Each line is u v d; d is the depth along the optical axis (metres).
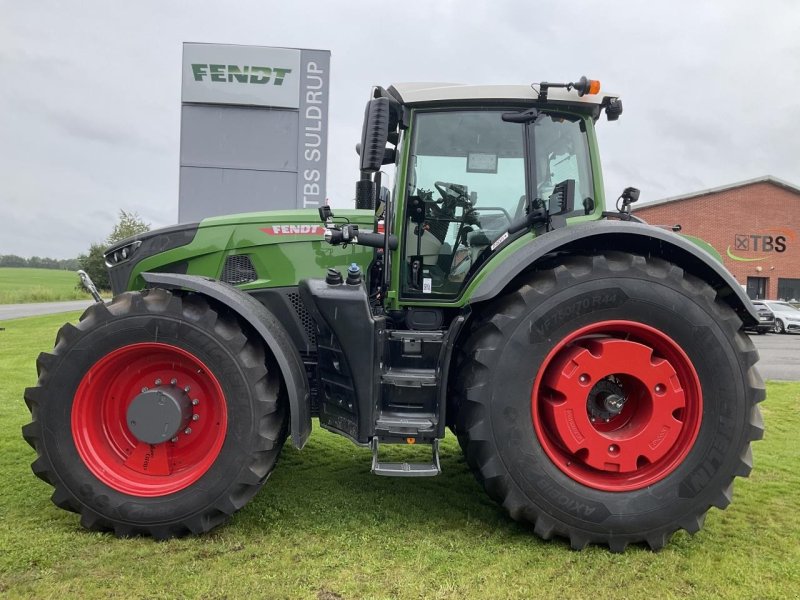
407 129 3.20
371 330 2.75
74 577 2.28
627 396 2.77
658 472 2.66
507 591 2.22
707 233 29.11
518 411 2.64
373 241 3.19
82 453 2.68
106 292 31.62
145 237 3.58
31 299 33.19
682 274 2.68
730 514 3.01
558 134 3.22
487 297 2.72
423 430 2.73
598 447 2.64
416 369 3.03
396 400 2.88
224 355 2.67
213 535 2.68
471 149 3.21
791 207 28.78
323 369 2.97
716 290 2.91
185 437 2.79
